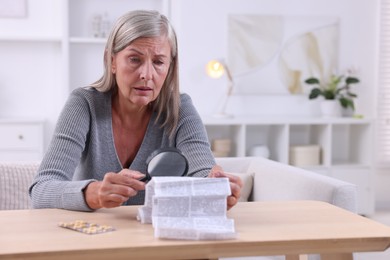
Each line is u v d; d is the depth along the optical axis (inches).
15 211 62.3
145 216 57.5
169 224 52.7
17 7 198.8
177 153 64.8
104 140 74.8
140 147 75.9
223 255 51.6
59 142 70.5
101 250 48.9
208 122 188.2
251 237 53.0
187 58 201.5
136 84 67.9
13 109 202.4
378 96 215.3
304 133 212.2
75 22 201.5
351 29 211.6
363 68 213.5
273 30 205.9
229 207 61.6
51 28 201.3
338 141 215.3
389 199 220.1
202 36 201.9
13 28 199.9
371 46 213.5
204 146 75.3
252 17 204.2
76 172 77.4
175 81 74.9
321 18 208.8
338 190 94.6
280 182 107.9
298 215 61.8
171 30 70.4
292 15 206.8
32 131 188.7
